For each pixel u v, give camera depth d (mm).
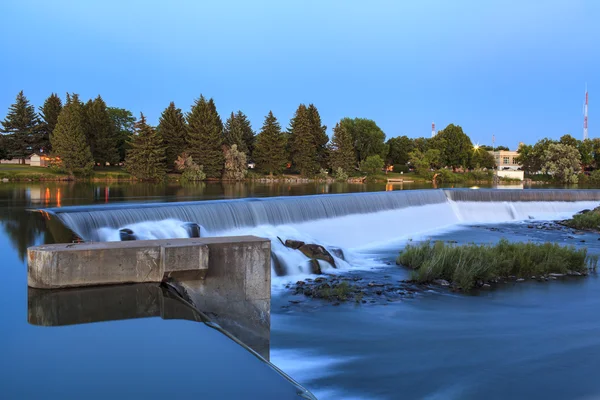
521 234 32125
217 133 84812
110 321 6820
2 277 8820
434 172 114125
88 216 17531
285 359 10359
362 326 12523
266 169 94250
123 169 81188
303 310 13781
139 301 7633
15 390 4777
